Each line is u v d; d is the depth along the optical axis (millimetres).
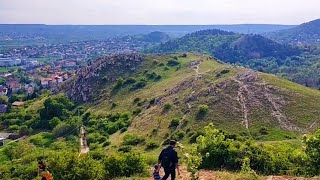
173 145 16938
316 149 22531
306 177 20156
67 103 130375
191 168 18766
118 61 145750
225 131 75188
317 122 75812
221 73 102875
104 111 116312
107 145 86188
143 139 81875
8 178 56906
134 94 120750
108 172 24641
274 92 86750
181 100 93688
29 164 64812
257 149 25719
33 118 124875
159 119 88688
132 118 101000
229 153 24594
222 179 19312
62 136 106000
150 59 146000
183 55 151125
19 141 104625
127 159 25109
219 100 86562
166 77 127750
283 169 24391
